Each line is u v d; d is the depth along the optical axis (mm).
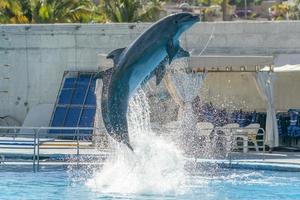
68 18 93062
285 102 58656
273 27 59031
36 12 91312
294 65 54906
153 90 51000
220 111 53906
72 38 62031
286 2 189000
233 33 59469
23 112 63062
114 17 97250
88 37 61719
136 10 97375
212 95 57312
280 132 53688
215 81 57344
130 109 40719
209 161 42688
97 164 41406
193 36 59844
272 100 50188
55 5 92562
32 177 39219
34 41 62625
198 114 51094
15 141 49156
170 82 46688
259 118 54281
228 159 44188
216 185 36844
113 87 29891
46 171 41406
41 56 62625
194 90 49438
